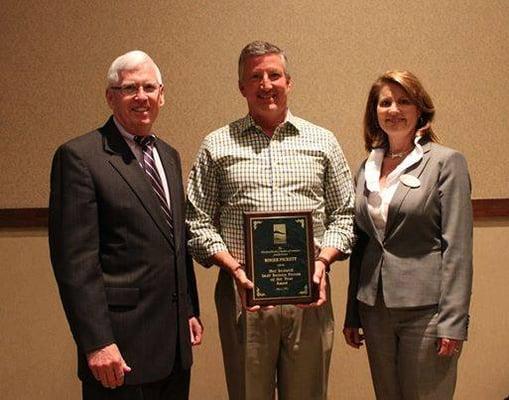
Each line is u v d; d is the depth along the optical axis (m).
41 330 3.08
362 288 2.24
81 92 3.05
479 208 3.07
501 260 3.09
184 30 3.05
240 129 2.27
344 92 3.07
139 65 2.03
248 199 2.21
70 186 1.90
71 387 3.09
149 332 1.96
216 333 3.09
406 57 3.06
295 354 2.22
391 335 2.20
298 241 2.13
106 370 1.85
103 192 1.93
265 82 2.20
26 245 3.06
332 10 3.06
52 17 3.04
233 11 3.05
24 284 3.07
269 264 2.12
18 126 3.06
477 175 3.09
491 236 3.08
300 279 2.12
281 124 2.25
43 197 3.06
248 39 3.05
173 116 3.06
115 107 2.05
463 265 2.08
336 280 3.09
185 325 2.06
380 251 2.19
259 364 2.21
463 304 2.07
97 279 1.89
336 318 3.08
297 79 3.06
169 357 1.99
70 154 1.92
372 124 2.35
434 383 2.13
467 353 3.11
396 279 2.14
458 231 2.10
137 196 1.97
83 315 1.85
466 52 3.07
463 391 3.11
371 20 3.06
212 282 3.08
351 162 3.07
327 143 2.29
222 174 2.25
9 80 3.05
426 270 2.13
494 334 3.10
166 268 2.00
